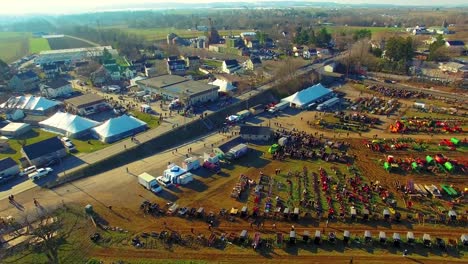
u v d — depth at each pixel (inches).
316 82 4756.4
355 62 5388.8
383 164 2596.0
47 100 3907.5
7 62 6555.1
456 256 1720.0
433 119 3395.7
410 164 2561.5
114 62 5644.7
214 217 2031.3
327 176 2440.9
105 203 2171.5
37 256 1745.8
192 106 3784.5
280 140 2920.8
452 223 1953.7
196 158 2672.2
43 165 2618.1
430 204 2123.5
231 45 7150.6
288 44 7480.3
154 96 4151.1
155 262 1697.8
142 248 1791.3
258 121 3511.3
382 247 1790.1
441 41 5915.4
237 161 2704.2
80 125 3208.7
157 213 2070.6
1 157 2778.1
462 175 2434.8
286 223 1984.5
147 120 3452.3
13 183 2406.5
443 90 4372.5
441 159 2568.9
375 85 4613.7
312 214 2050.9
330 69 5300.2
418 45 6939.0
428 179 2396.7
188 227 1955.0
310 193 2253.9
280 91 4439.0
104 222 1990.7
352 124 3356.3
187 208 2091.5
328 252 1763.0
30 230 1916.8
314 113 3695.9
